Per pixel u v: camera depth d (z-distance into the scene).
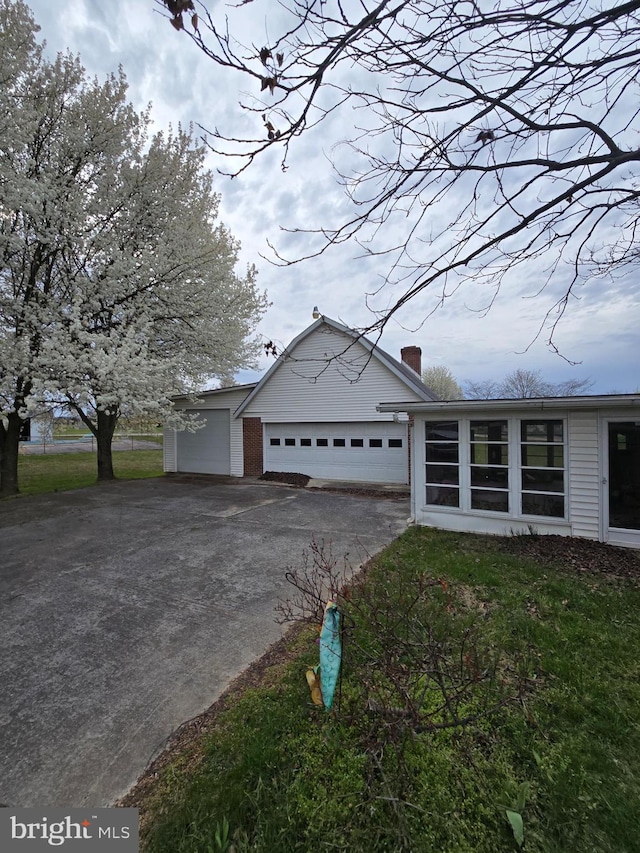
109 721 2.48
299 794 1.88
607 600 3.82
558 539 5.68
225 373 13.24
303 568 4.93
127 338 9.81
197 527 7.01
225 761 2.11
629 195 2.53
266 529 6.80
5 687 2.82
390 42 1.82
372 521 7.26
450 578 4.37
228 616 3.78
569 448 5.80
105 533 6.74
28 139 8.73
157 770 2.12
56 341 9.05
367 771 1.96
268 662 3.01
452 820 1.74
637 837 1.66
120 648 3.28
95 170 10.34
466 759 2.01
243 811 1.83
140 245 11.02
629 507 5.45
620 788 1.87
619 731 2.21
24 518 7.88
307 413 12.24
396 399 10.97
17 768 2.15
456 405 6.34
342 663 2.59
